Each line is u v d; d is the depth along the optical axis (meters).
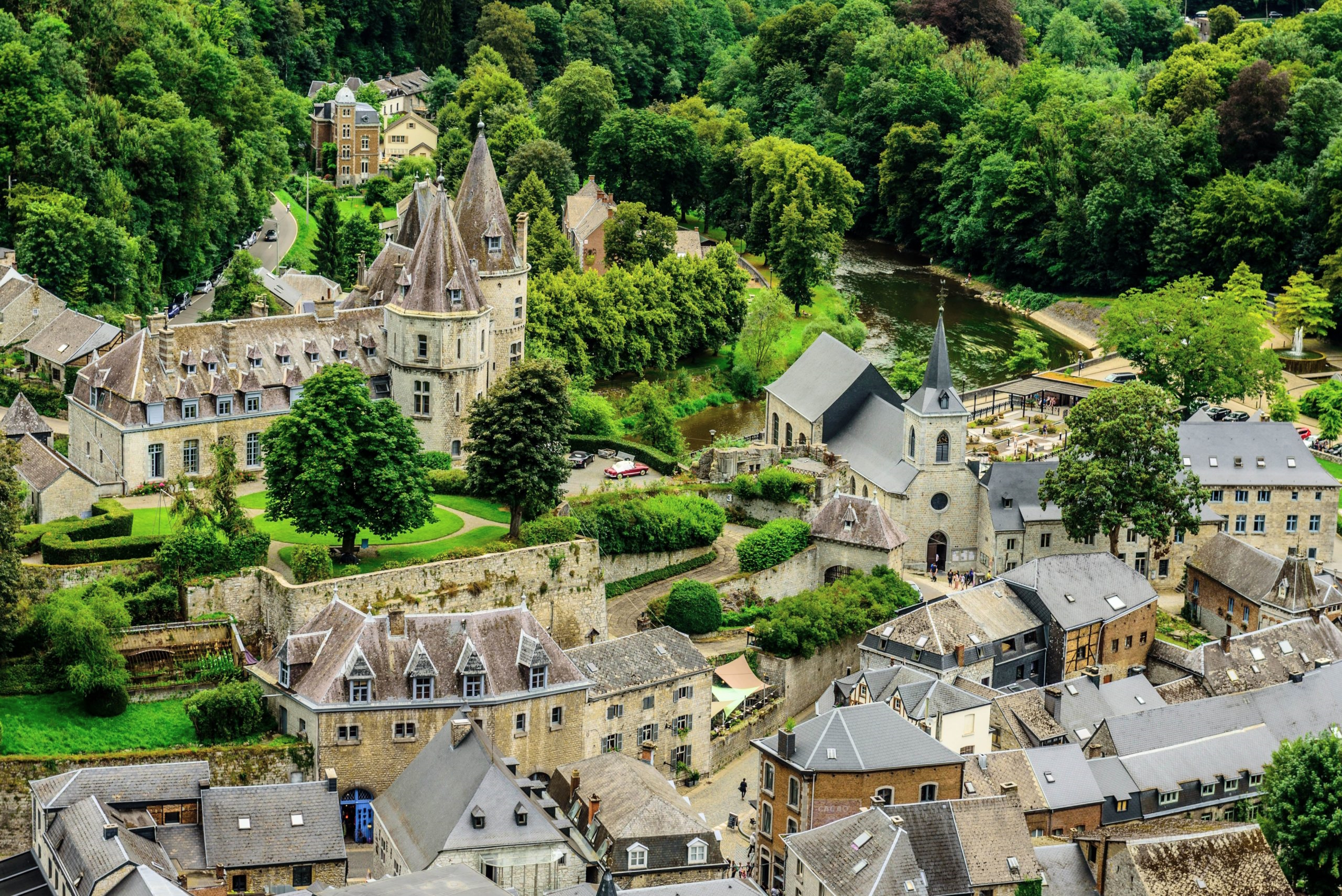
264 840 147.50
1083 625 197.50
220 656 171.38
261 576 176.38
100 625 163.25
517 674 168.00
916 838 153.62
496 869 144.75
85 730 161.38
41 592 171.88
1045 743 178.75
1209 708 183.88
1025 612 199.25
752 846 167.88
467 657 165.62
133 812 147.25
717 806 177.62
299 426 180.38
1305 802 162.50
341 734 161.62
